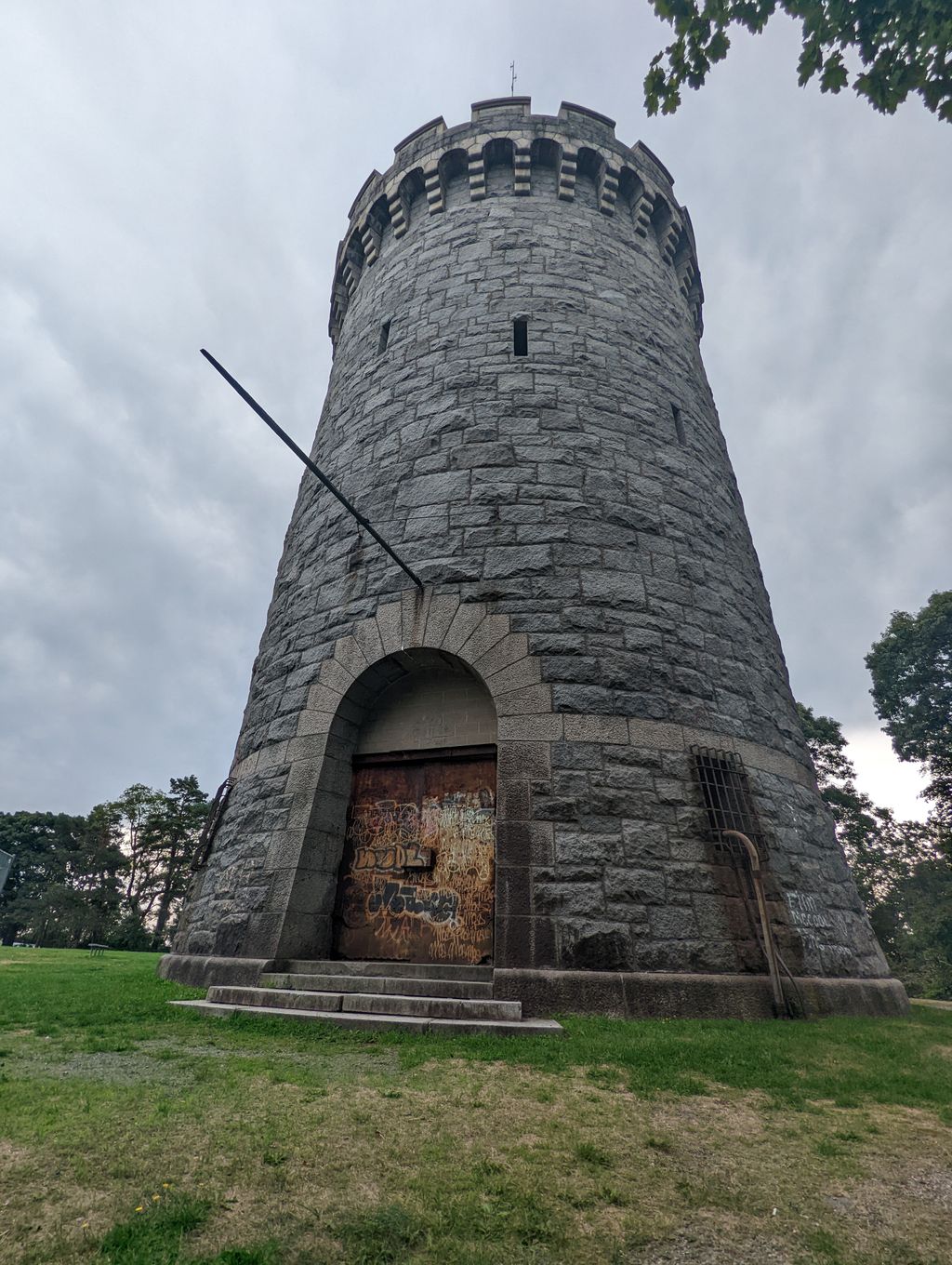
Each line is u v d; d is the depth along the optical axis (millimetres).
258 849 8539
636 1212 2814
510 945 6812
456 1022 5836
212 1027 5965
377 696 9344
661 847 7418
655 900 7125
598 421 10414
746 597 10492
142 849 53906
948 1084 4645
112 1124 3541
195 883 9906
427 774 8781
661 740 8031
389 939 8094
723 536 10852
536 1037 5586
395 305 13023
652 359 12008
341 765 8898
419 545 9398
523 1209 2787
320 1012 6297
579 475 9719
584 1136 3586
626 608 8766
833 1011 7184
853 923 8688
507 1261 2428
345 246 16562
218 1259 2354
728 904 7367
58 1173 2971
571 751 7727
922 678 32375
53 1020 6215
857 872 34844
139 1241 2432
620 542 9281
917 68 4883
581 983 6551
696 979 6762
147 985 8359
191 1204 2713
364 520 8188
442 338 11664
